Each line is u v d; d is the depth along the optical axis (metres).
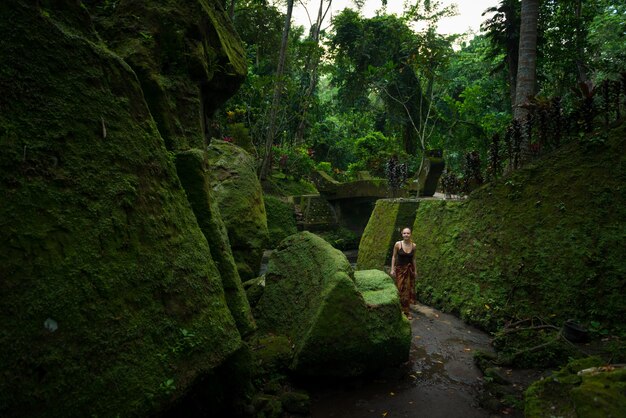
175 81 4.52
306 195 15.59
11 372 1.65
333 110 26.09
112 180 2.37
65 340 1.87
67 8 2.47
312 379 4.14
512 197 6.41
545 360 4.54
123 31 4.33
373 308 4.38
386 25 19.34
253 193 6.16
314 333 3.95
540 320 5.24
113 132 2.47
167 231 2.72
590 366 3.18
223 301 3.05
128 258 2.33
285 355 4.18
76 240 2.07
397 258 6.77
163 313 2.45
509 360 4.64
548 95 15.12
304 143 21.19
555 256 5.48
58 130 2.13
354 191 14.48
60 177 2.09
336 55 20.64
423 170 13.88
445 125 19.69
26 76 2.04
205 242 3.15
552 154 6.08
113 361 2.05
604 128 5.56
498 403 3.77
